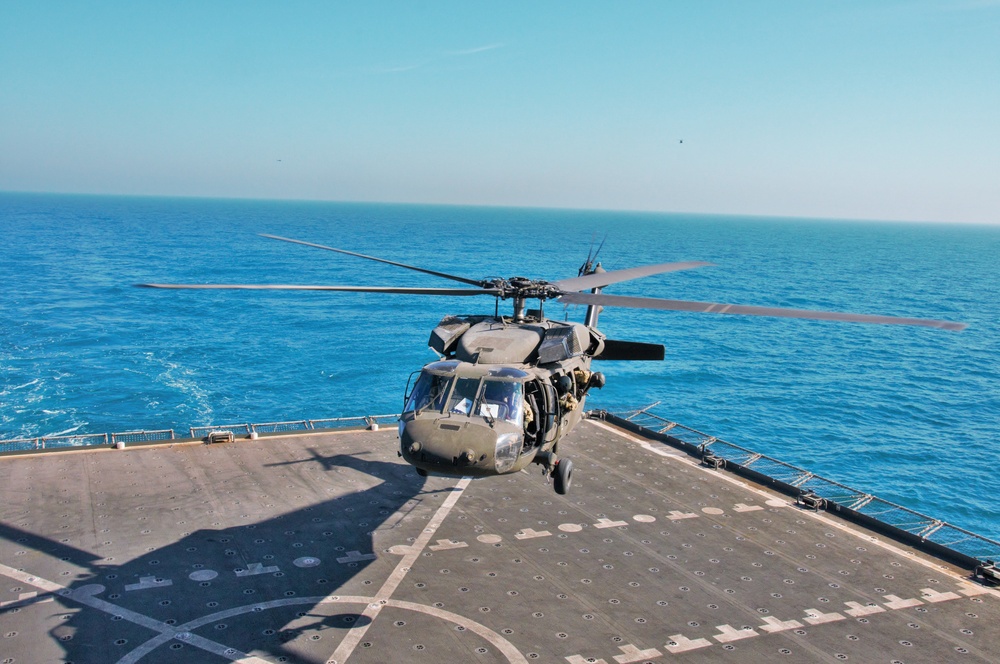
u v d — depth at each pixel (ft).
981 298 438.40
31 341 251.19
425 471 51.39
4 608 49.88
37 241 650.02
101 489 71.05
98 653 45.34
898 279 546.67
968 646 50.03
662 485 78.33
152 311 325.83
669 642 49.26
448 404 51.49
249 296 387.34
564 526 67.21
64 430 165.89
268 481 74.84
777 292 436.76
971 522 138.62
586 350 65.31
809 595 56.29
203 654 45.70
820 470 163.12
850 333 331.16
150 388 202.90
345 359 250.16
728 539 65.82
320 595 53.42
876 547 65.10
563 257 654.12
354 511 68.49
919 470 163.84
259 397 201.77
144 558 57.67
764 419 198.90
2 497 68.03
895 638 50.75
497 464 48.98
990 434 189.47
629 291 422.00
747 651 48.57
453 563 59.21
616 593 55.52
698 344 296.10
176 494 70.64
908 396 223.51
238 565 57.41
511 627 50.21
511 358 55.36
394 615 51.13
